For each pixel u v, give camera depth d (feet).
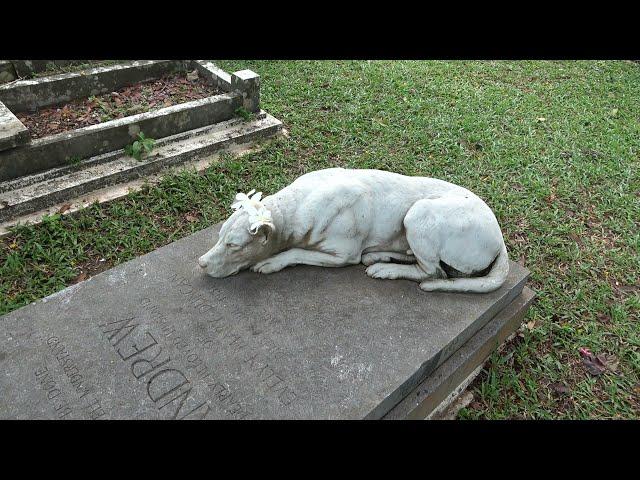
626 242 5.98
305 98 8.39
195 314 3.89
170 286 4.11
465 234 3.97
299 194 4.14
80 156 6.21
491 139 7.61
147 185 6.26
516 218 6.26
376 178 4.25
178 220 5.97
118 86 7.68
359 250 4.25
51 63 7.48
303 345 3.71
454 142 7.53
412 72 9.46
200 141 6.91
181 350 3.65
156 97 7.57
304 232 4.09
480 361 4.49
